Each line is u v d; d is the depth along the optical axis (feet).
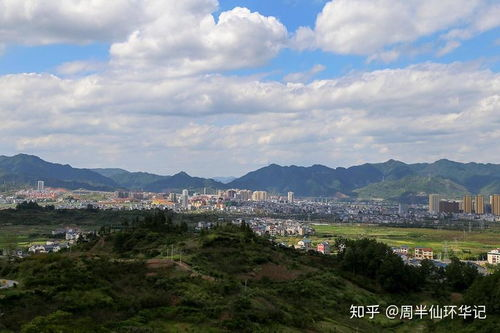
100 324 276.00
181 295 351.87
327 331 359.25
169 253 540.93
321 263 639.35
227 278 445.37
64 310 289.94
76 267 388.98
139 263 441.27
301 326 352.49
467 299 423.23
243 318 325.21
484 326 379.96
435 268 652.07
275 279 525.34
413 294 568.82
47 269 377.91
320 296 485.56
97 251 610.65
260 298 396.78
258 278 515.09
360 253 612.70
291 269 567.59
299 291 482.69
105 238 646.33
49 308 290.35
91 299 311.47
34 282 330.34
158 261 471.21
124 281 375.86
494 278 423.23
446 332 402.72
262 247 622.95
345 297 498.28
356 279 574.56
